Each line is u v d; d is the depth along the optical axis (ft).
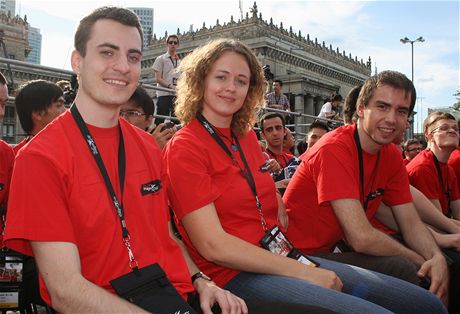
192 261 8.58
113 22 7.13
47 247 6.31
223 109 9.62
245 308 7.66
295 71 130.93
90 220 6.74
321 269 8.75
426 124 16.24
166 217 7.90
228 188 9.29
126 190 7.30
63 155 6.77
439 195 15.81
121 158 7.47
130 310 6.23
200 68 9.74
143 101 13.12
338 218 10.32
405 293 8.91
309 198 11.27
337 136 10.93
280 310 7.29
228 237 8.53
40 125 12.71
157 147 8.37
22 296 10.19
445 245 12.62
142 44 7.57
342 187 10.24
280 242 9.48
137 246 7.17
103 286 6.85
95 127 7.36
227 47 9.78
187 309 6.98
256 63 10.22
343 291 9.29
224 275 9.13
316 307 7.18
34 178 6.42
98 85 7.11
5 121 32.19
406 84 10.39
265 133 21.12
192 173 8.82
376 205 11.65
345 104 14.06
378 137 10.50
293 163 19.40
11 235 6.30
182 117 10.15
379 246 10.13
